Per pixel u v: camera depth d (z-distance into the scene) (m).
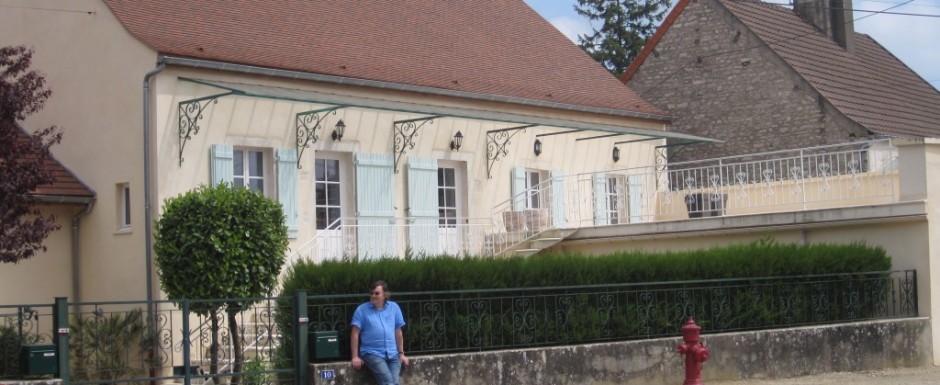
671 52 30.20
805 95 27.62
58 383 11.54
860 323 16.31
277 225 15.19
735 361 15.02
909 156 17.02
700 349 12.76
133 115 17.59
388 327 12.46
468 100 21.98
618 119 25.25
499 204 22.67
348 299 12.95
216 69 18.00
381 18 23.11
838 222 17.53
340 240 19.61
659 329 14.97
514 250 21.47
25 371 11.59
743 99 28.73
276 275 15.06
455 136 21.89
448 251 21.14
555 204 23.48
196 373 14.69
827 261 16.56
